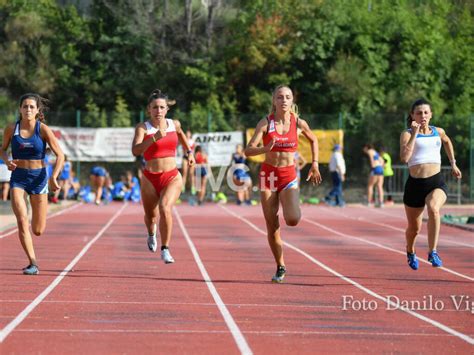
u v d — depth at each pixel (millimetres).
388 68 86375
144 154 24953
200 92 90500
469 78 88312
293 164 22578
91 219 49156
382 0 93312
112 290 21812
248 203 66312
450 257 31156
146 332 16141
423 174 23891
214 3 93500
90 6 97688
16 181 24359
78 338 15445
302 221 49562
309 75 86812
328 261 29641
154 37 94000
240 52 89250
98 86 92500
